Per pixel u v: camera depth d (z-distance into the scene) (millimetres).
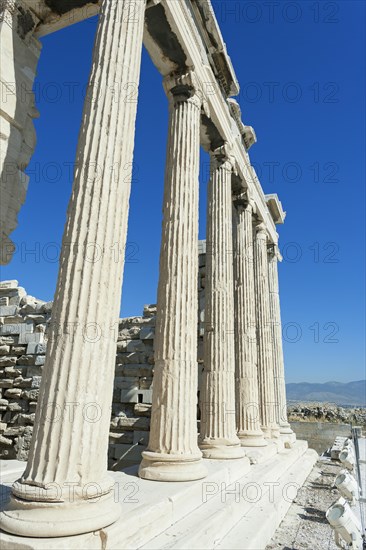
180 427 8859
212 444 11562
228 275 13469
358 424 32250
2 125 7477
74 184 6750
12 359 20703
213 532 7098
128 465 16797
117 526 5539
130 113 7371
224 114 14367
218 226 13883
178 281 9820
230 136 14898
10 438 19438
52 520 5039
